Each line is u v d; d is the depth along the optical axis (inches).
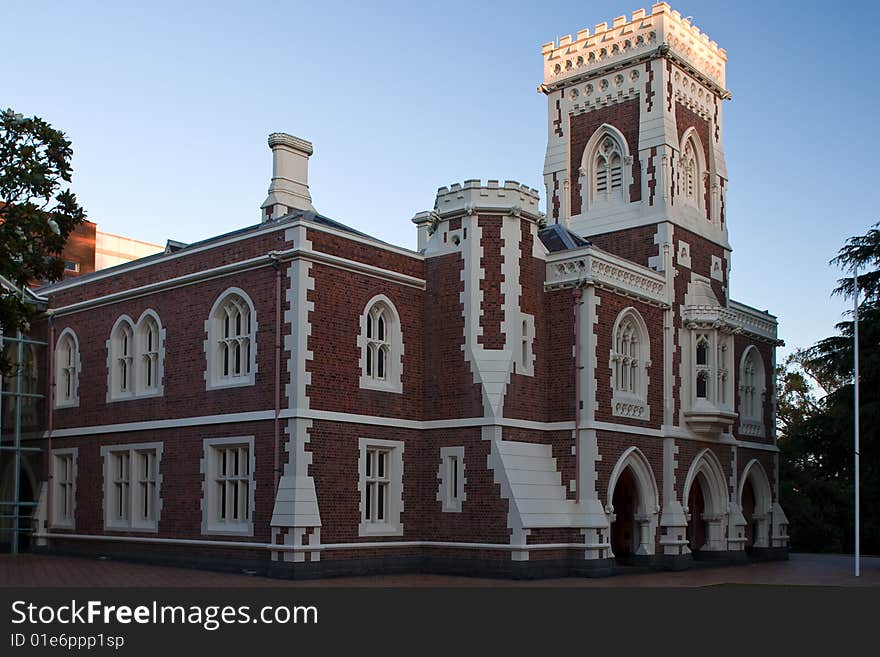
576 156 1454.2
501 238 1125.1
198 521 1085.8
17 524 1306.6
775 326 1615.4
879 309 1551.4
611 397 1160.8
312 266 1024.2
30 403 1387.8
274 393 1019.3
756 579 1096.8
